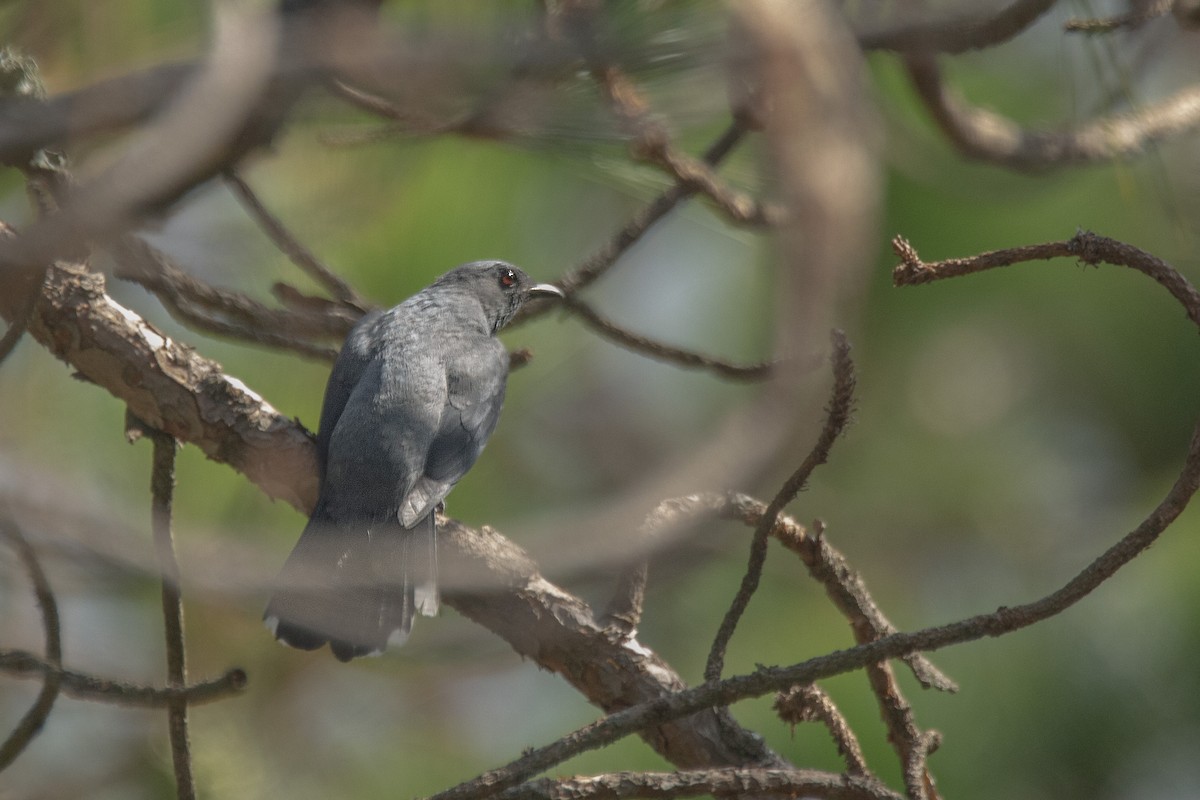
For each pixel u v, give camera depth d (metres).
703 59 5.42
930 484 12.43
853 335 5.38
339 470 8.27
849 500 12.49
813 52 4.88
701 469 4.84
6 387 8.56
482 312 9.83
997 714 9.28
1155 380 12.34
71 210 4.91
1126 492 12.71
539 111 5.94
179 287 7.78
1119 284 12.12
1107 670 9.32
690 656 10.58
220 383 7.68
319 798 9.35
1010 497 12.50
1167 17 8.74
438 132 6.38
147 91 5.46
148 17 6.70
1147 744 9.20
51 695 5.90
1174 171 9.45
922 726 9.21
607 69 5.65
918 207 11.09
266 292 9.12
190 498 8.62
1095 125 9.39
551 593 7.20
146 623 9.05
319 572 7.49
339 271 9.98
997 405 12.70
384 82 5.43
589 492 12.14
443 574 7.37
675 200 8.35
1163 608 9.38
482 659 10.09
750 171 7.83
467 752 10.17
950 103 9.34
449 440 8.92
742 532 7.71
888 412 12.50
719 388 13.09
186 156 5.07
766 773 5.85
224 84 5.11
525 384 11.63
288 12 5.34
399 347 9.04
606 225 11.07
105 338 7.37
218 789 8.63
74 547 4.96
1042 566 12.37
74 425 8.67
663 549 6.28
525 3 7.11
